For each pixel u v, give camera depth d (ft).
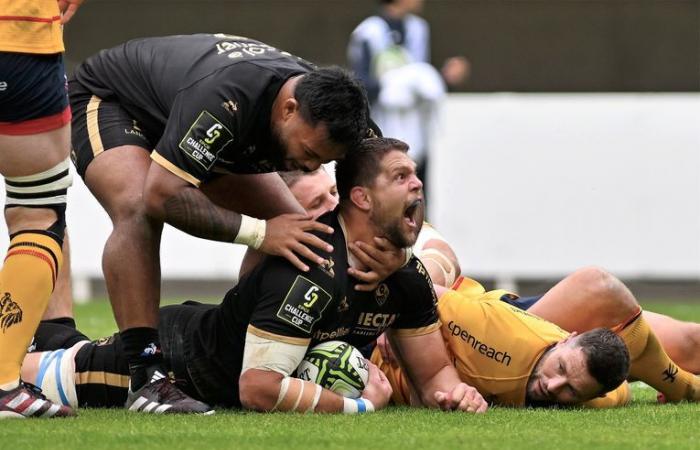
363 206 53.31
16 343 50.44
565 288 61.46
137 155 59.36
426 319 56.59
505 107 140.87
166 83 59.26
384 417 52.60
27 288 50.70
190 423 50.01
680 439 47.75
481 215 141.18
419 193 53.42
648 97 139.13
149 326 56.03
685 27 187.83
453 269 65.92
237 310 55.01
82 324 107.24
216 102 53.83
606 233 139.95
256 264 59.36
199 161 53.78
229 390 56.24
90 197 139.33
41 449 43.57
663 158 139.23
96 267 139.74
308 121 52.70
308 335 53.42
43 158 51.16
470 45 189.57
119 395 57.11
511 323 57.93
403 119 143.23
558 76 189.26
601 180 139.64
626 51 188.65
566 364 55.88
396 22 145.38
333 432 47.80
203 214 53.62
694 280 146.10
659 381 61.11
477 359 58.23
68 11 60.90
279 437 46.42
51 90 50.70
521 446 45.32
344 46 187.01
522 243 140.67
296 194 64.34
